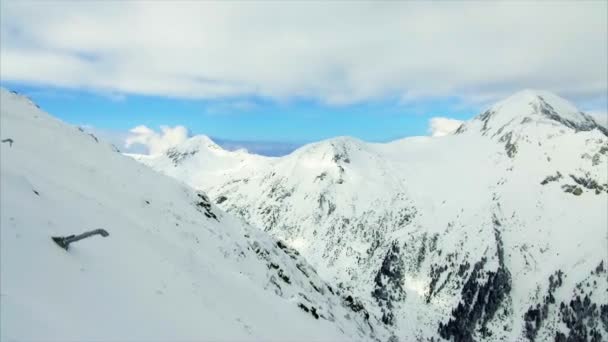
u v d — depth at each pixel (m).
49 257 16.16
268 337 25.09
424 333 163.50
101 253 19.62
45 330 12.62
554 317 165.75
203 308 21.64
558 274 176.62
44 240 16.86
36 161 30.14
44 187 22.80
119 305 16.56
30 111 44.22
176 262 26.33
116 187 40.72
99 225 22.52
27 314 12.73
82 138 48.72
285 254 75.38
